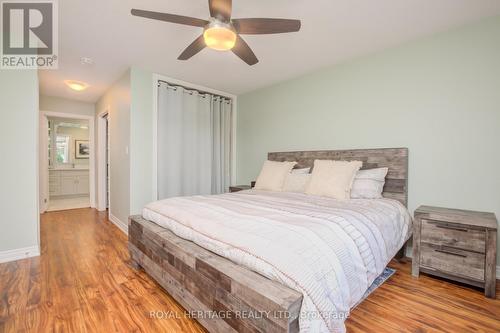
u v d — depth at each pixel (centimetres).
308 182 287
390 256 183
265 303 98
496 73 206
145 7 196
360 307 167
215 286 125
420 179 246
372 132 279
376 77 275
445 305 170
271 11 200
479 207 214
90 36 242
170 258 164
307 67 318
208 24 161
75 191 658
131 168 318
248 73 342
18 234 240
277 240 123
